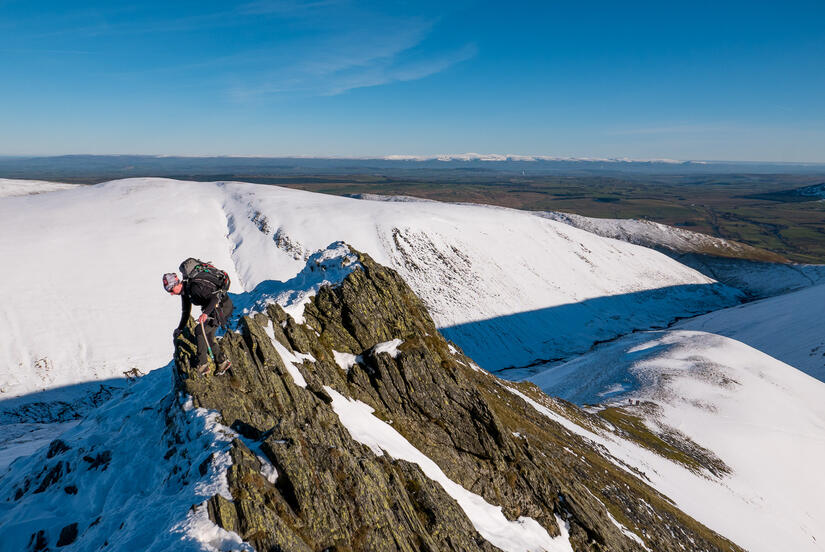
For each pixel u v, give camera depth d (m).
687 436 50.31
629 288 161.75
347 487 8.41
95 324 79.62
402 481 10.50
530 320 123.62
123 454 9.36
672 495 31.12
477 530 11.12
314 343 14.09
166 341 80.44
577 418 40.22
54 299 83.06
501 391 29.95
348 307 15.53
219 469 7.31
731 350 77.62
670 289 170.62
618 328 130.88
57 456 10.13
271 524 6.68
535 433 24.97
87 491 8.81
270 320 13.35
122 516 7.55
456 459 13.62
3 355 67.94
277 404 10.24
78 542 7.53
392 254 132.00
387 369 14.58
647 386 65.25
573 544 13.90
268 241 126.81
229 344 10.78
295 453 8.21
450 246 143.38
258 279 111.00
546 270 153.12
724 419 55.75
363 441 10.95
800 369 97.06
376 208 160.00
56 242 102.94
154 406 10.75
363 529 7.95
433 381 15.11
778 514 38.72
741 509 36.38
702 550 22.38
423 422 14.14
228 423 8.94
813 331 110.75
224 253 121.06
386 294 16.77
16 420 55.78
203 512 6.47
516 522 13.05
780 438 52.81
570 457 24.28
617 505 21.14
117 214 128.38
